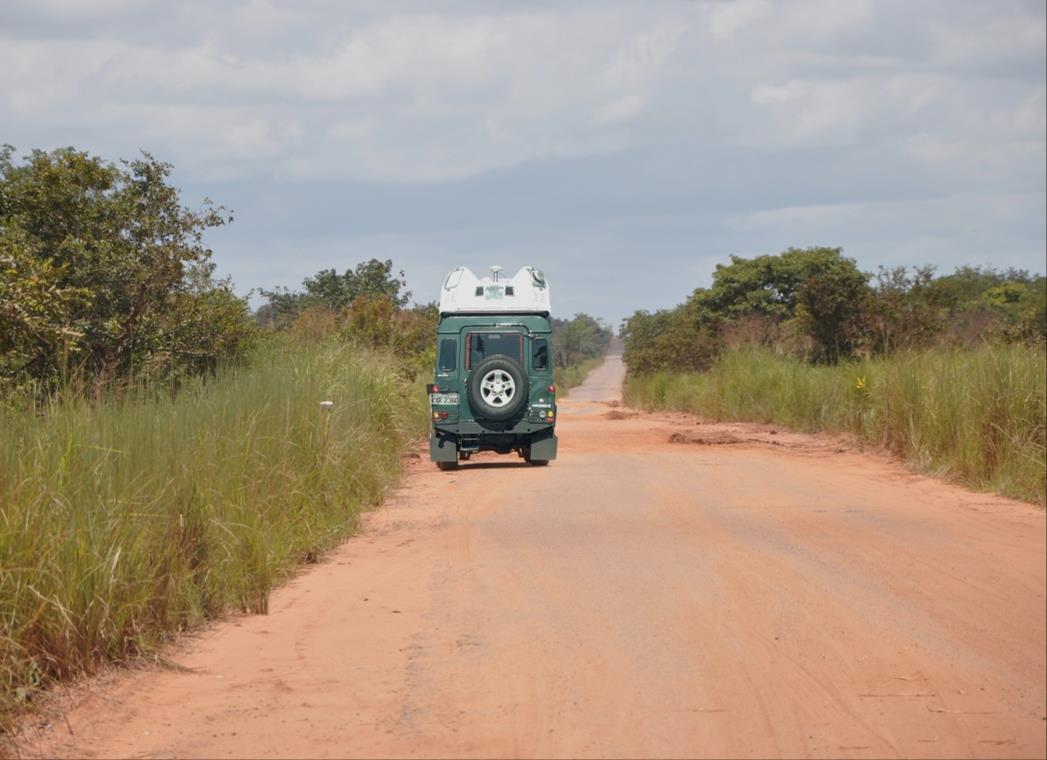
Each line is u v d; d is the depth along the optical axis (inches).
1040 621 577.6
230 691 486.0
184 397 844.0
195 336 1279.5
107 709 460.8
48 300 813.2
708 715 448.8
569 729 434.3
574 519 940.6
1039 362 1163.9
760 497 1039.6
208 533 655.8
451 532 902.4
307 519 850.8
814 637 555.8
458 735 429.1
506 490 1176.2
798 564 721.6
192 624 595.2
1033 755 403.9
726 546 788.6
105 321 1211.9
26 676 471.2
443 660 528.4
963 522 880.9
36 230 1210.0
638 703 463.2
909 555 747.4
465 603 641.6
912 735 426.0
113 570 527.5
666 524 895.7
